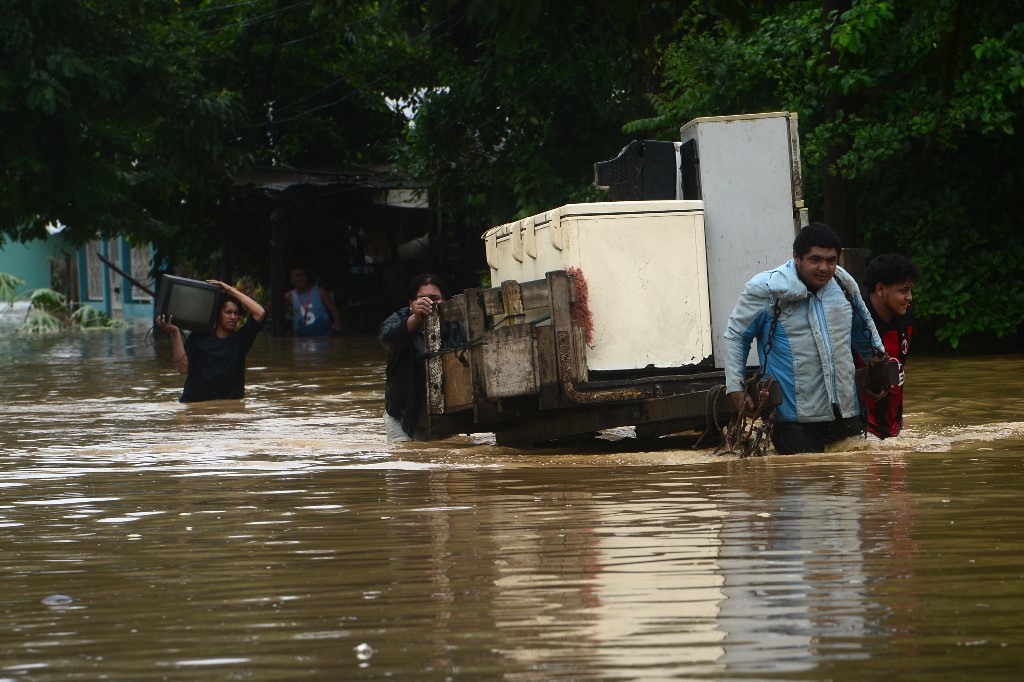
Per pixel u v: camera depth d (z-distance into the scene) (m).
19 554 7.72
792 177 13.23
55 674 5.01
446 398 13.79
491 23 8.97
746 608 5.68
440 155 36.69
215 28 44.59
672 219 12.96
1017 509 8.23
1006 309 24.27
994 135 24.25
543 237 13.56
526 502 9.25
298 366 26.95
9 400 20.55
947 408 15.27
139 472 11.88
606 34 30.16
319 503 9.56
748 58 25.12
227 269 43.31
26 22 31.72
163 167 37.59
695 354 13.01
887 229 25.14
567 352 12.59
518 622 5.55
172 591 6.48
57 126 33.84
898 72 23.17
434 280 14.60
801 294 11.62
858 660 4.84
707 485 9.79
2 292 61.59
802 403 11.70
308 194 43.00
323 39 44.72
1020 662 4.78
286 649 5.25
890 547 7.00
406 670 4.89
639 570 6.56
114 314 66.94
